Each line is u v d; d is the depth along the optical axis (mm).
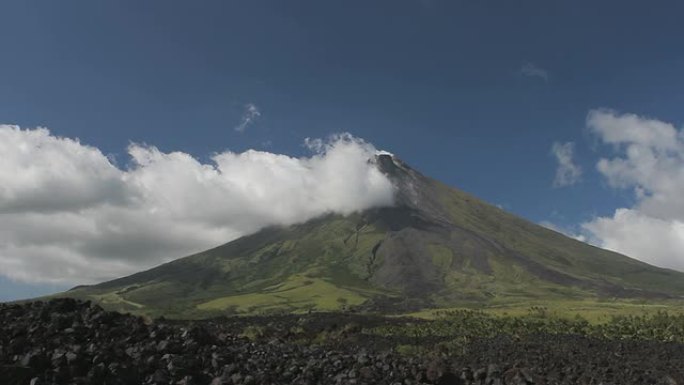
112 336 22891
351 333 78188
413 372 26922
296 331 76438
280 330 75625
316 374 24359
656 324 78000
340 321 95938
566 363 40531
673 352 50031
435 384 26641
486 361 44000
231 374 21766
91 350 19906
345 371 25422
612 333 74188
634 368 38469
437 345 60062
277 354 27766
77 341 21328
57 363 17781
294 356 27766
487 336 70500
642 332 73812
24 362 17266
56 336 21031
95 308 25875
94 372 17578
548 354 47156
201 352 23844
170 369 20125
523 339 63031
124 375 18344
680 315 87500
